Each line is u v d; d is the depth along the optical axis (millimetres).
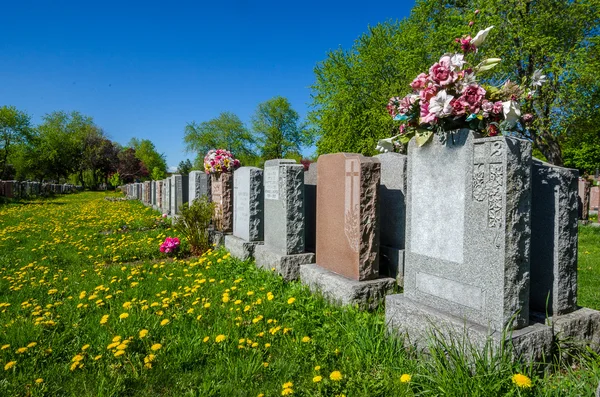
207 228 8742
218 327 3633
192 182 11500
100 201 28406
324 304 4418
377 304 4410
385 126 24266
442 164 3172
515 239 2717
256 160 58625
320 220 5297
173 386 2842
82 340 3566
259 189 7094
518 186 2707
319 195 5324
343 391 2512
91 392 2758
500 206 2689
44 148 57250
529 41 14461
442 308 3189
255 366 2957
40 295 5078
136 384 2857
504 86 3125
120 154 73688
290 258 5645
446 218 3143
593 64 13828
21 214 16828
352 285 4316
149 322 3818
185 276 5875
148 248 8172
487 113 2963
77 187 64125
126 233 10570
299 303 4273
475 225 2883
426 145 3334
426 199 3346
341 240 4809
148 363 2971
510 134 3154
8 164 49438
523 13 14953
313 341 3268
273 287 5074
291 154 54250
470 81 3070
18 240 9703
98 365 3076
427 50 20984
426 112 3141
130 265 7016
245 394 2682
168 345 3307
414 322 3289
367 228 4484
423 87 3303
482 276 2836
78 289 5316
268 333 3516
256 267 6273
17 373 3051
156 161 87688
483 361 2525
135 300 4613
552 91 14609
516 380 2205
